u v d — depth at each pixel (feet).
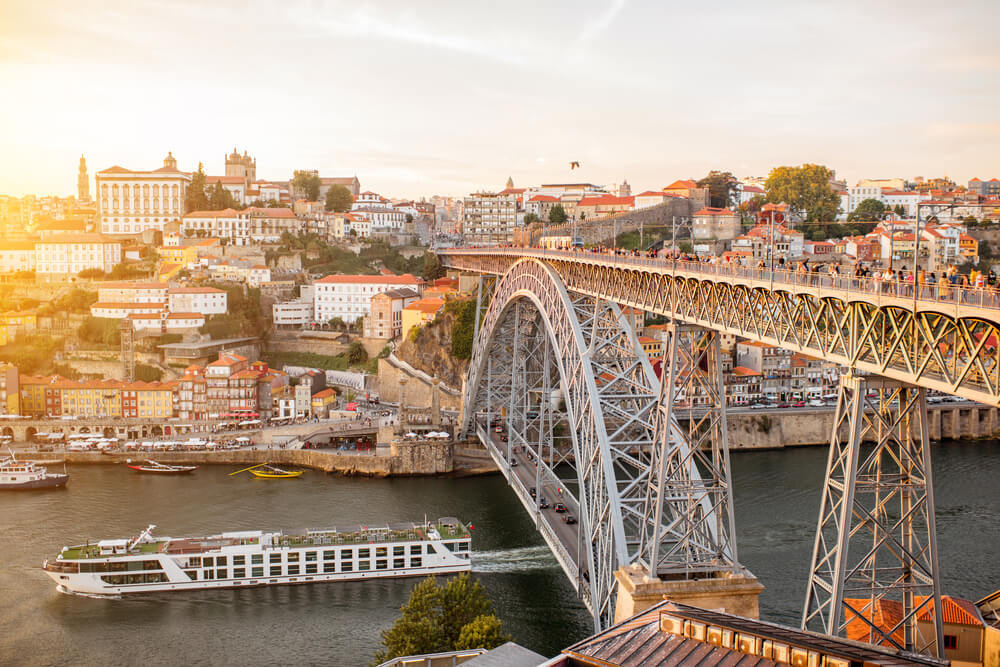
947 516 428.15
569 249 394.52
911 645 163.32
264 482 548.31
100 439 628.28
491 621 259.80
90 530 442.91
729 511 230.07
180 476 565.12
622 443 264.31
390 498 507.30
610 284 299.58
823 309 177.68
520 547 418.92
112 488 529.86
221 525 448.24
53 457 604.49
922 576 165.68
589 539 272.92
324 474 574.56
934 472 533.55
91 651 316.60
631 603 223.51
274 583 383.04
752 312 205.26
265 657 310.04
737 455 598.34
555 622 330.54
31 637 328.70
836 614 158.81
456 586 283.18
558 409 580.71
